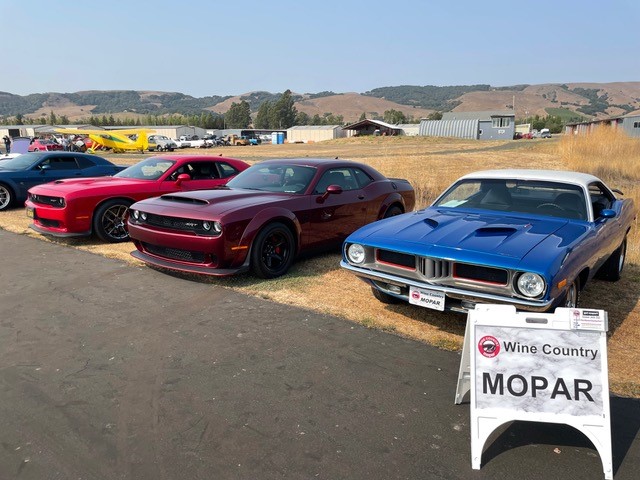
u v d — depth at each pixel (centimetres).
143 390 337
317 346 407
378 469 260
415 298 419
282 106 19412
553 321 278
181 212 575
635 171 1912
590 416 268
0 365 373
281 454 271
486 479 253
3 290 550
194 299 520
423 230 454
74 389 338
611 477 254
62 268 640
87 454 271
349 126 9075
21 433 290
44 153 1193
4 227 923
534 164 2295
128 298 523
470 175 573
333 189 643
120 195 795
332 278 602
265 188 680
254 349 400
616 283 604
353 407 317
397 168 2066
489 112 8325
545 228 445
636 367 376
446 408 317
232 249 559
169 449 275
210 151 4947
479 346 284
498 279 380
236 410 313
